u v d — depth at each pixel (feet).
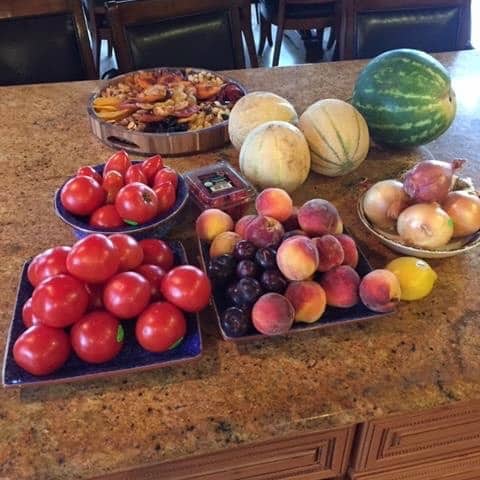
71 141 3.71
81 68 4.83
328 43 10.71
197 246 2.89
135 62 4.76
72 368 2.14
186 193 2.86
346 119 3.17
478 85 4.44
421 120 3.34
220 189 3.02
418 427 2.55
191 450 2.03
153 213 2.65
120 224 2.65
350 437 2.49
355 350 2.35
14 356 2.09
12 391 2.15
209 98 3.92
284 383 2.22
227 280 2.37
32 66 4.69
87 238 2.17
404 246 2.71
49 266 2.27
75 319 2.12
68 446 1.99
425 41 5.19
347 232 2.95
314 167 3.31
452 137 3.85
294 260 2.21
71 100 4.18
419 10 5.09
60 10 4.60
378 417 2.18
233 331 2.24
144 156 3.59
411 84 3.30
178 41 4.85
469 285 2.67
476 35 10.84
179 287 2.19
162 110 3.67
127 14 4.59
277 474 2.56
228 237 2.53
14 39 4.58
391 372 2.27
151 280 2.32
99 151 3.62
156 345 2.14
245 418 2.09
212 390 2.19
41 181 3.33
